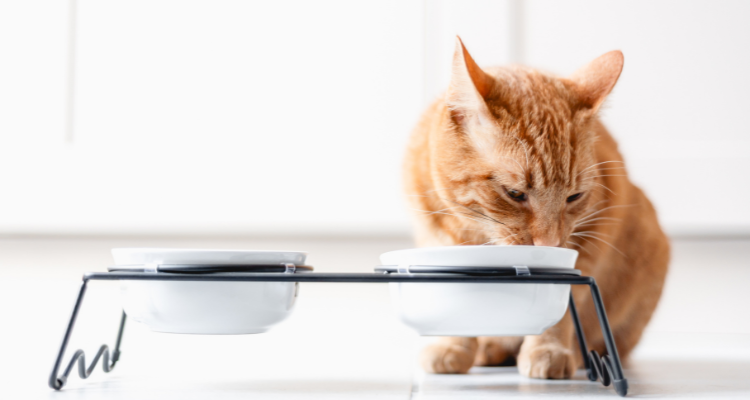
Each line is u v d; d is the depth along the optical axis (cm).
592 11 181
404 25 187
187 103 192
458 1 184
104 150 191
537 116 107
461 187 111
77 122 192
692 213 176
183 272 68
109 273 69
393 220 185
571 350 100
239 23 191
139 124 192
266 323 72
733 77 175
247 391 75
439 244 118
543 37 183
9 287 192
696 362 114
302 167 191
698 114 177
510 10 183
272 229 191
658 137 178
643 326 126
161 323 70
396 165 188
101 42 191
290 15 190
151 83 192
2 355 116
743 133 175
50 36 192
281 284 72
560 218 106
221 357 118
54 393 72
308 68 190
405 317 74
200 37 191
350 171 189
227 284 68
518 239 108
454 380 89
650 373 97
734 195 174
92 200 191
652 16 178
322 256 192
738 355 126
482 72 110
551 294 71
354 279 67
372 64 189
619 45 180
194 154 192
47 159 191
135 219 190
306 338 168
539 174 105
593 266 110
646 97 179
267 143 192
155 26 191
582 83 115
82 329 173
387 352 131
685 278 180
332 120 190
